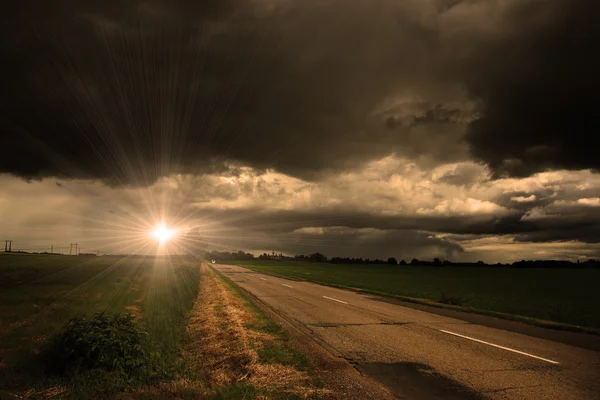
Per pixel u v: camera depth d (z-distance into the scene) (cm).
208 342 1114
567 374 830
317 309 1856
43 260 7162
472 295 3089
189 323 1441
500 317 1655
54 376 758
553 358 968
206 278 4097
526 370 860
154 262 7806
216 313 1620
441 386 751
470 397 694
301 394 685
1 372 775
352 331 1304
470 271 11744
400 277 6838
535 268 15388
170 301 1953
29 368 792
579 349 1074
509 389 734
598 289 4600
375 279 5641
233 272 5988
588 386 752
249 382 745
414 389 733
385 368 870
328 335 1230
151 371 782
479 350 1048
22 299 2020
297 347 1045
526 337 1235
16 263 6134
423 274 9050
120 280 3394
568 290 4375
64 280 3356
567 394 707
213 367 873
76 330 849
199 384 724
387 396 693
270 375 785
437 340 1173
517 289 4409
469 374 830
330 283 3844
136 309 1820
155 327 1260
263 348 1005
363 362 919
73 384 703
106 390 688
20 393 674
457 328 1384
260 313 1642
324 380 777
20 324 1345
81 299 2056
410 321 1529
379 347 1073
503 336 1247
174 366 843
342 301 2223
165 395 668
